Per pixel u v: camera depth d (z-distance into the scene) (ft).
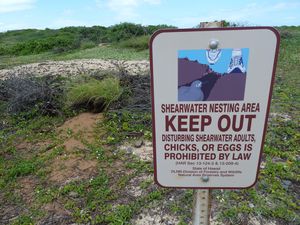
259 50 3.52
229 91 3.71
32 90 15.79
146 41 41.29
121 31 51.47
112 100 14.47
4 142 12.35
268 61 3.56
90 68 26.02
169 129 3.96
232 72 3.62
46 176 9.66
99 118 13.97
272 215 7.34
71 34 59.62
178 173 4.19
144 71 21.67
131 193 8.50
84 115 14.51
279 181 8.75
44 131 13.21
